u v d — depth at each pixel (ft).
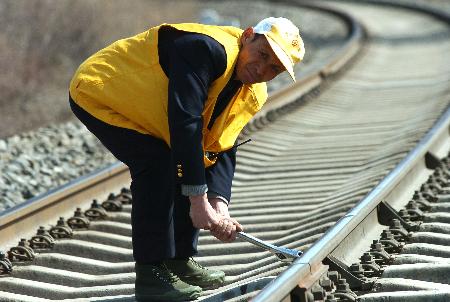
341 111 77.20
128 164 26.61
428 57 122.31
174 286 27.09
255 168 52.34
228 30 25.43
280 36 24.57
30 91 112.98
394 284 26.78
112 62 25.70
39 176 58.03
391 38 166.61
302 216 39.09
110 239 35.83
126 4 152.97
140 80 25.31
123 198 41.42
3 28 126.82
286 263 29.12
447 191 40.42
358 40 149.18
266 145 58.54
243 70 25.04
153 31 25.48
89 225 37.40
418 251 30.50
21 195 53.47
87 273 32.58
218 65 24.47
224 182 27.20
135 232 26.78
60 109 105.09
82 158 65.00
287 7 250.37
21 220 35.60
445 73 96.94
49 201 37.50
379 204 33.99
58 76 126.72
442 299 25.31
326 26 195.00
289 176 49.49
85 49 138.10
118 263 32.89
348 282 26.84
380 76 104.47
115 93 25.43
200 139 24.36
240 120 26.86
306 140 61.41
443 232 33.22
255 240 26.66
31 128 94.99
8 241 34.45
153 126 25.63
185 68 24.20
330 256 27.25
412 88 89.76
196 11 196.44
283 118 68.90
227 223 25.64
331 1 296.51
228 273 31.81
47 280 31.55
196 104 24.16
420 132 55.62
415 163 41.75
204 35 24.50
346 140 59.93
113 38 143.74
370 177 44.47
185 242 28.48
